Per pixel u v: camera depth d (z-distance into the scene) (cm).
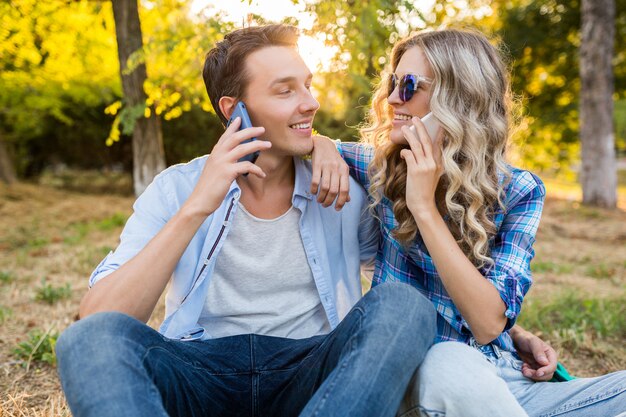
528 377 191
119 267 173
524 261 190
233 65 198
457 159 197
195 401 173
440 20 458
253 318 203
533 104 1454
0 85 1035
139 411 134
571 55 1369
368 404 144
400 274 205
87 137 1273
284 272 202
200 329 197
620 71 1422
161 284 172
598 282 529
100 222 861
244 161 179
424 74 198
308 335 208
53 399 260
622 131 2439
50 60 980
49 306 417
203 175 179
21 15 721
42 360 305
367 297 164
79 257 597
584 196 1137
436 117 192
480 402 149
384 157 207
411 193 183
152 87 582
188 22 708
